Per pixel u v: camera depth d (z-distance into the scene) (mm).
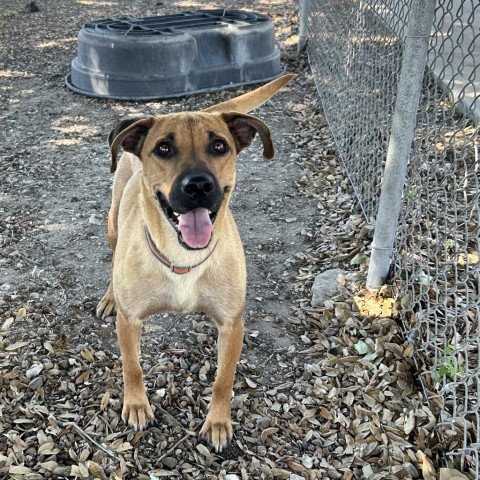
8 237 1575
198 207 887
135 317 1005
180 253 942
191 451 1001
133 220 1021
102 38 2439
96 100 2488
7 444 981
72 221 1660
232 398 1101
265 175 1925
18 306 1314
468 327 1021
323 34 2498
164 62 2445
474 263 1339
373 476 946
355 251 1483
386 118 1646
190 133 932
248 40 2592
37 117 2346
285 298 1373
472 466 930
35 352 1179
